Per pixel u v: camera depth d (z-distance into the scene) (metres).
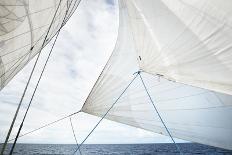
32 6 2.90
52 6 3.43
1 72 3.11
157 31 4.27
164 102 4.78
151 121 4.89
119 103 5.23
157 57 4.45
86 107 5.54
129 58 5.52
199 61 3.57
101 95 5.52
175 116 4.64
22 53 3.37
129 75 5.37
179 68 4.02
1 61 2.96
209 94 4.30
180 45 3.79
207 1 3.13
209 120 4.29
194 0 3.32
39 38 3.68
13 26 2.76
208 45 3.32
